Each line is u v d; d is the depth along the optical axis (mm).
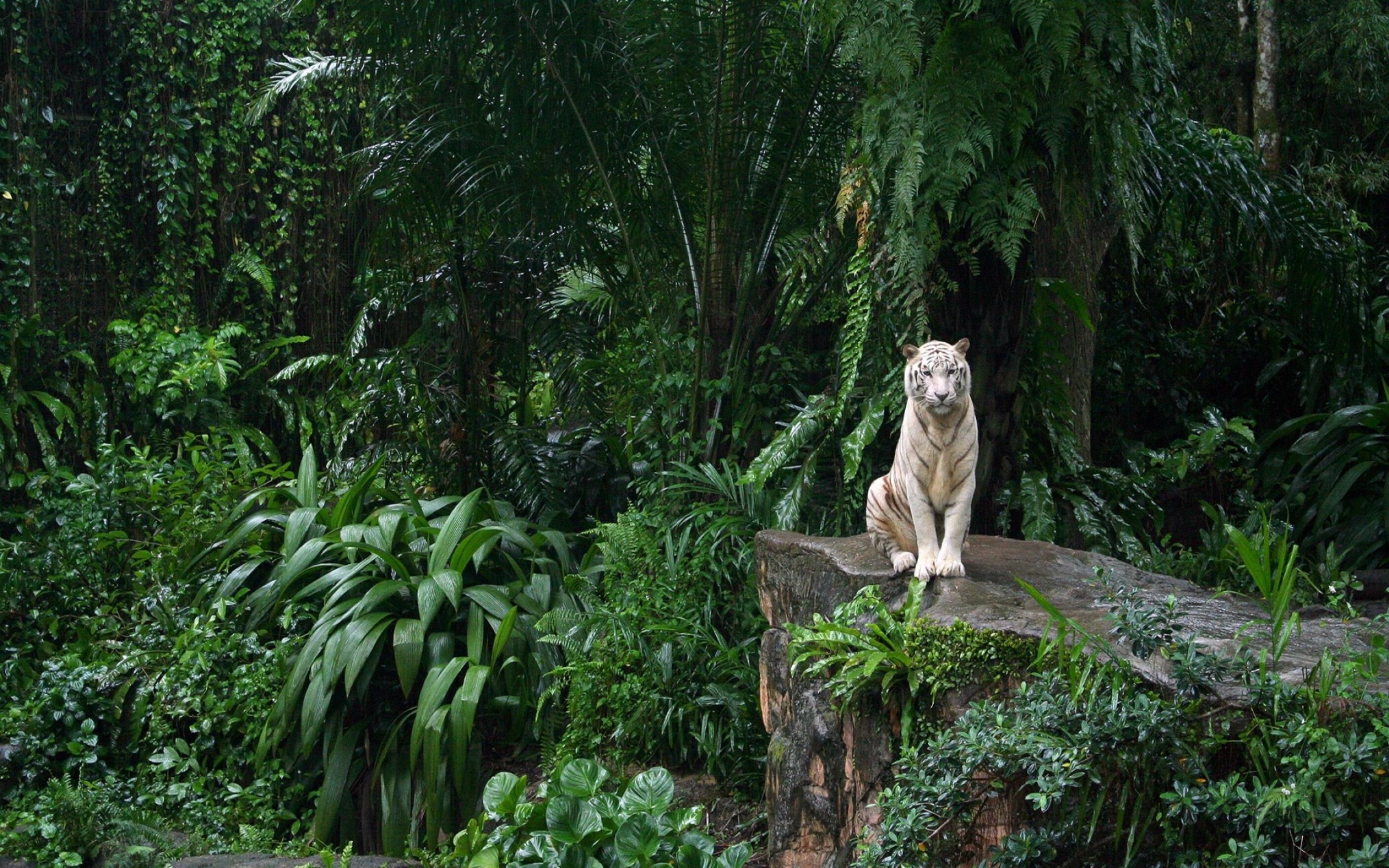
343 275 9500
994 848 2764
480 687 5227
